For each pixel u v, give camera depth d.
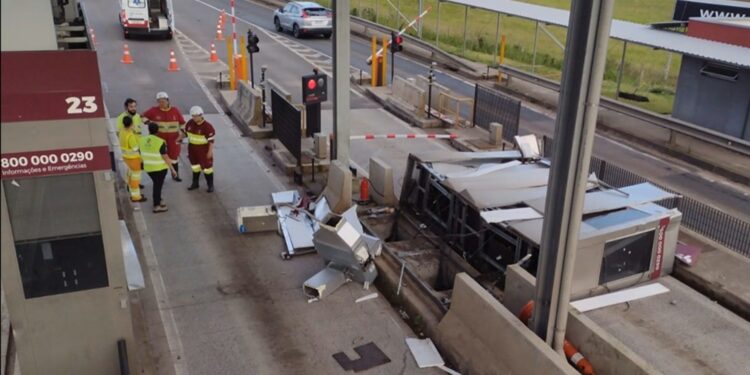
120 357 6.16
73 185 5.69
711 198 13.51
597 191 9.75
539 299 6.44
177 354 7.52
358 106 19.78
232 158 14.13
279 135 14.30
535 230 8.32
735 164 15.23
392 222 11.23
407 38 28.06
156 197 11.19
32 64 5.25
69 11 13.22
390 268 9.17
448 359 7.59
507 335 6.68
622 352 6.33
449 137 16.50
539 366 6.23
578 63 5.59
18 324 5.95
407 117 18.31
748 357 7.61
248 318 8.30
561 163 5.92
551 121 19.06
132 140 11.20
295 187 12.57
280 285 9.11
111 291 6.13
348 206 10.75
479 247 9.31
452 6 40.19
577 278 8.43
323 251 9.11
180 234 10.52
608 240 8.46
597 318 8.20
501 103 16.61
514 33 33.91
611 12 5.32
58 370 6.23
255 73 23.00
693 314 8.38
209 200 11.86
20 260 5.75
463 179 9.88
